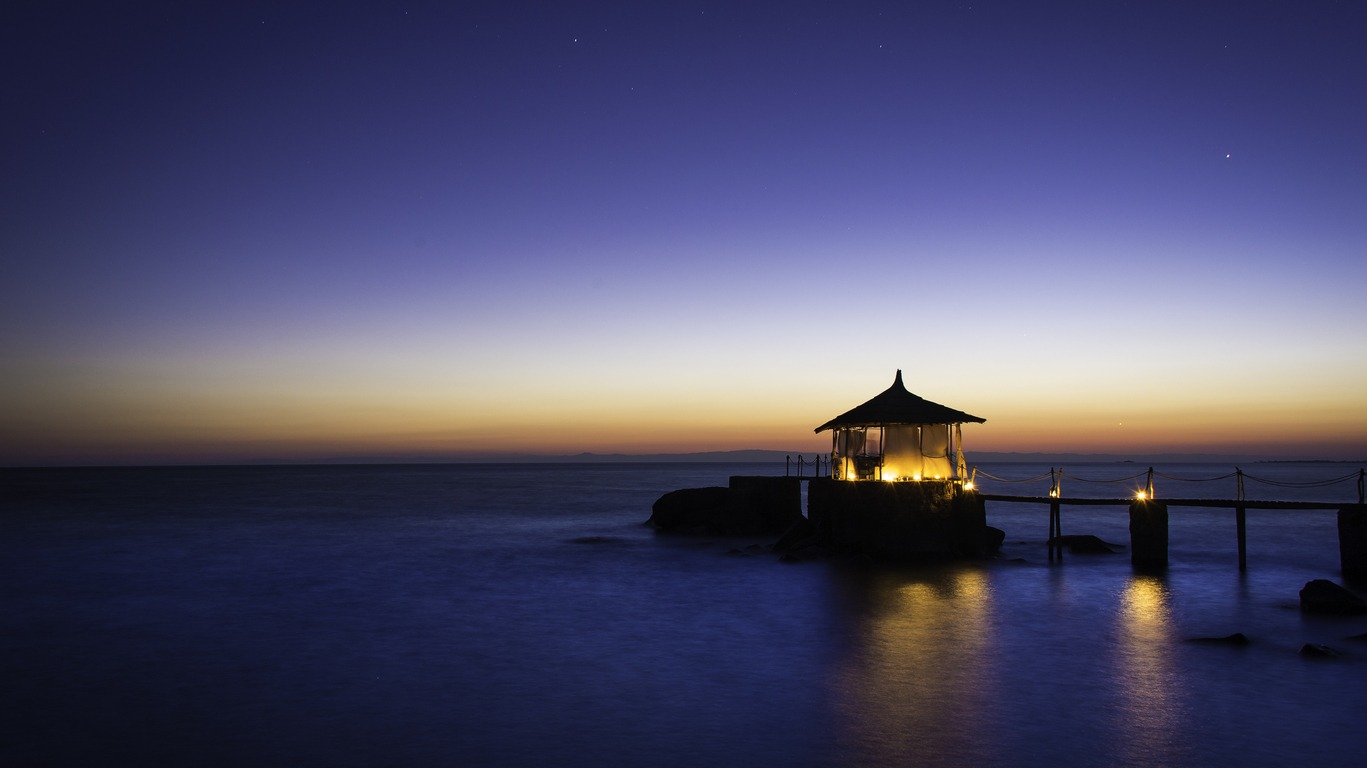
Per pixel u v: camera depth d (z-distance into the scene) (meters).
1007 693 15.83
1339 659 18.31
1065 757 12.51
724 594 27.39
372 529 52.50
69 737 13.65
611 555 38.28
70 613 24.56
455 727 14.05
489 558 37.34
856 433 37.03
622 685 16.59
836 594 27.25
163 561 36.62
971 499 35.06
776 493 47.41
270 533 49.72
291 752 12.91
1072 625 22.17
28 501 84.75
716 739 13.36
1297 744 13.05
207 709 15.14
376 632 21.80
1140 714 14.51
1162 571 32.38
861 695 15.73
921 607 24.88
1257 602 25.67
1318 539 44.84
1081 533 49.69
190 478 182.25
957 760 12.41
